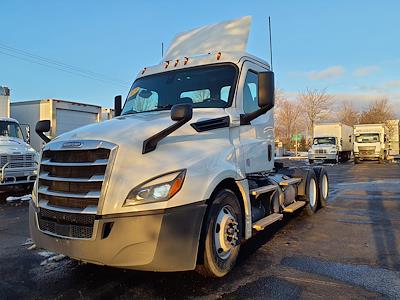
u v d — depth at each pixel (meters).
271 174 6.55
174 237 3.55
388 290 3.98
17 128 13.16
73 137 3.95
